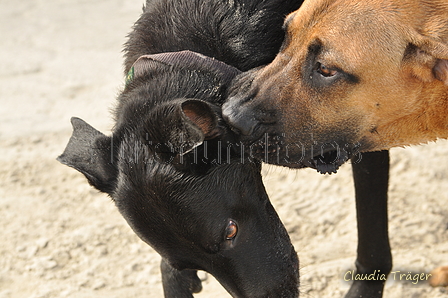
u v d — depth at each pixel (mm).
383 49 4105
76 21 12211
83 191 7375
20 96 9570
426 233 6285
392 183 7023
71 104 9227
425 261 5906
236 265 4383
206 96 4242
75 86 9734
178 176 4035
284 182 7242
